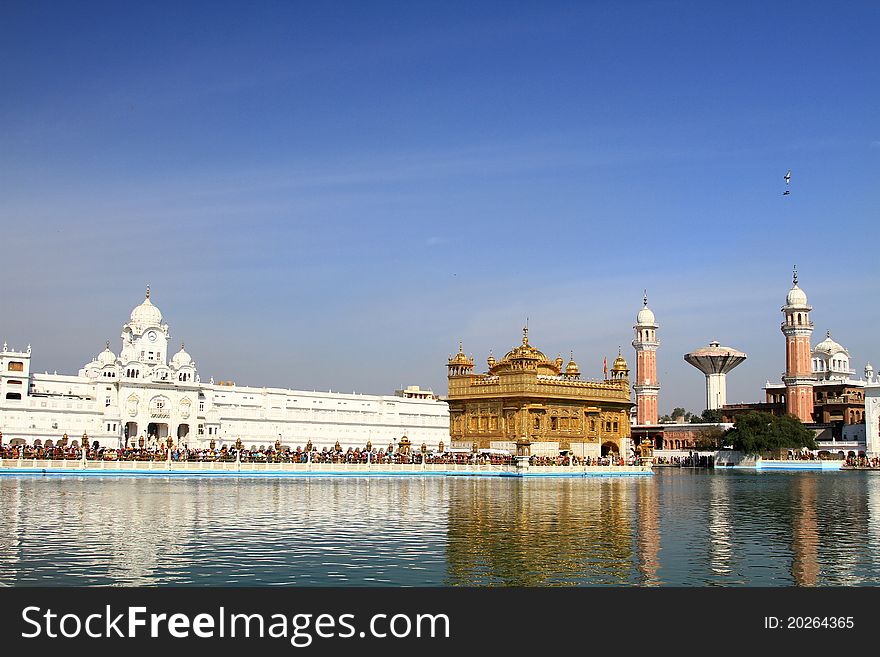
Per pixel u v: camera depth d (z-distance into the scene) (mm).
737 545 50438
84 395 163250
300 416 180500
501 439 157500
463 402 165250
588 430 163500
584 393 163125
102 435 157500
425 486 98688
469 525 58656
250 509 65938
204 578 39281
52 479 93125
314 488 89750
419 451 174125
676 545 50250
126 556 44219
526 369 155625
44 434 152625
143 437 162875
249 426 174625
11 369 155250
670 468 189000
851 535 55438
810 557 46219
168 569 41156
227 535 51812
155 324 173750
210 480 97688
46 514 60219
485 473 124688
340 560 43906
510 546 49094
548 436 157000
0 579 38656
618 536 53812
